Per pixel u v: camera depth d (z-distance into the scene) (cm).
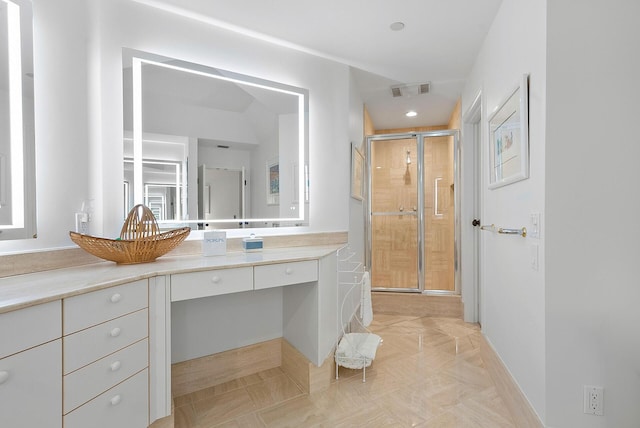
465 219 332
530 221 153
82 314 118
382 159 398
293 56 256
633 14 129
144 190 198
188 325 204
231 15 212
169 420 155
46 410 107
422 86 329
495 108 201
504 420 173
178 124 211
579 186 133
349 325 287
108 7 185
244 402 191
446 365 236
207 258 193
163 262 177
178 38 209
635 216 129
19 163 149
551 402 137
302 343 215
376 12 210
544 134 137
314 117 265
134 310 140
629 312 130
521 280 166
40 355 106
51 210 160
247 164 237
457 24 222
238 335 222
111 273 145
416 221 386
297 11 208
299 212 257
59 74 164
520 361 167
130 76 193
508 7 186
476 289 330
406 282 386
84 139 174
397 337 291
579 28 133
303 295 214
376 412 179
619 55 130
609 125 131
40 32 158
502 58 198
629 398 131
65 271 151
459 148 361
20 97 150
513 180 170
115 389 131
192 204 216
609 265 131
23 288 117
